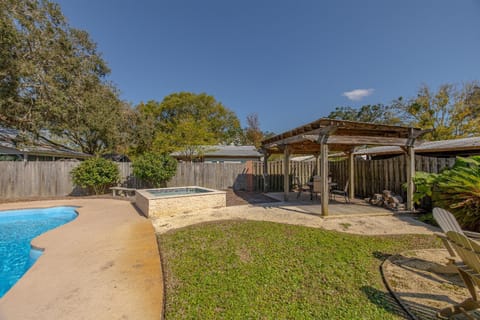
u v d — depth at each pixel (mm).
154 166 10984
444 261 3369
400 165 7922
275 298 2521
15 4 11148
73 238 4762
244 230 4887
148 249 4125
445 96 19938
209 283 2834
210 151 19422
